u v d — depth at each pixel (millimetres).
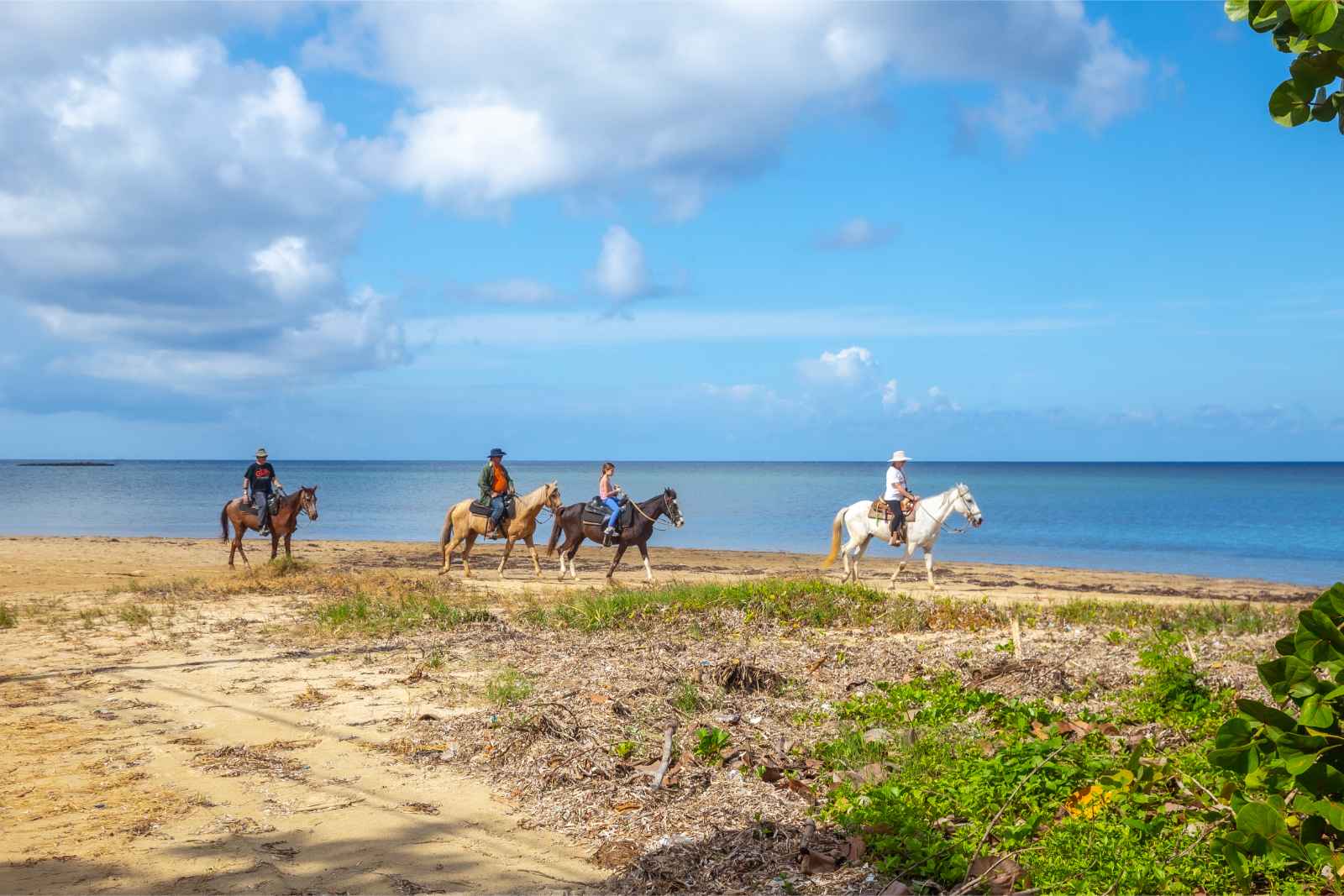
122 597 17156
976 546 40281
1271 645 10750
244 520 23078
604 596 14445
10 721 8320
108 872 5129
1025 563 33531
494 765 7059
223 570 23188
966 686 8836
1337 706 4039
